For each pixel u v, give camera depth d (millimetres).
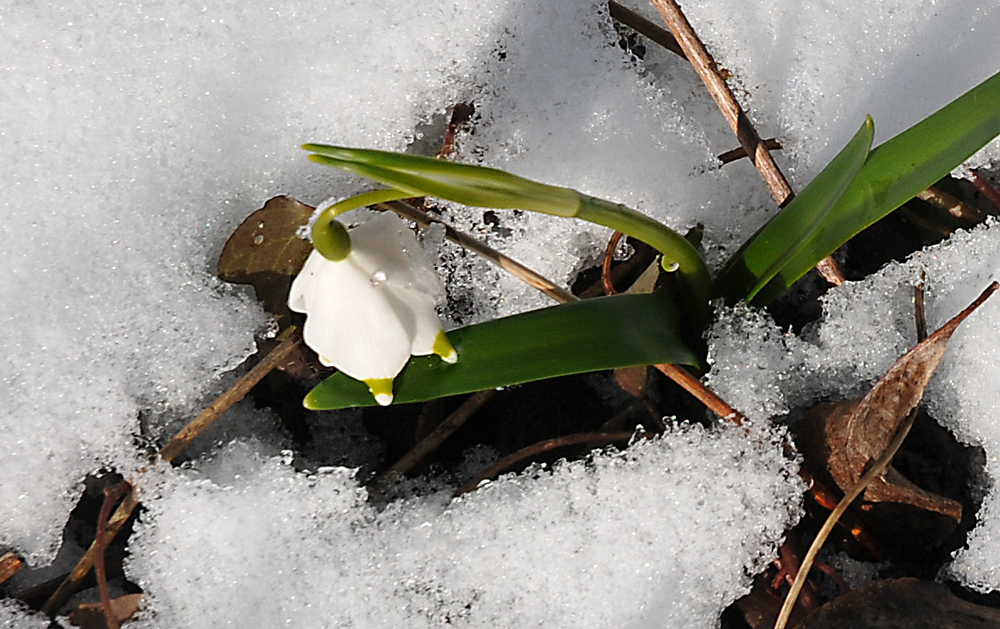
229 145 547
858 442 522
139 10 549
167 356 537
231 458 533
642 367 536
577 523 523
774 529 524
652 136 549
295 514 527
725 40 558
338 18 551
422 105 551
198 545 526
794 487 526
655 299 532
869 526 529
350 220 536
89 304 537
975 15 552
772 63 556
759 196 550
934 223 549
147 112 546
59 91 546
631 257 552
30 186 542
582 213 503
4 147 544
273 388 546
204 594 524
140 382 536
